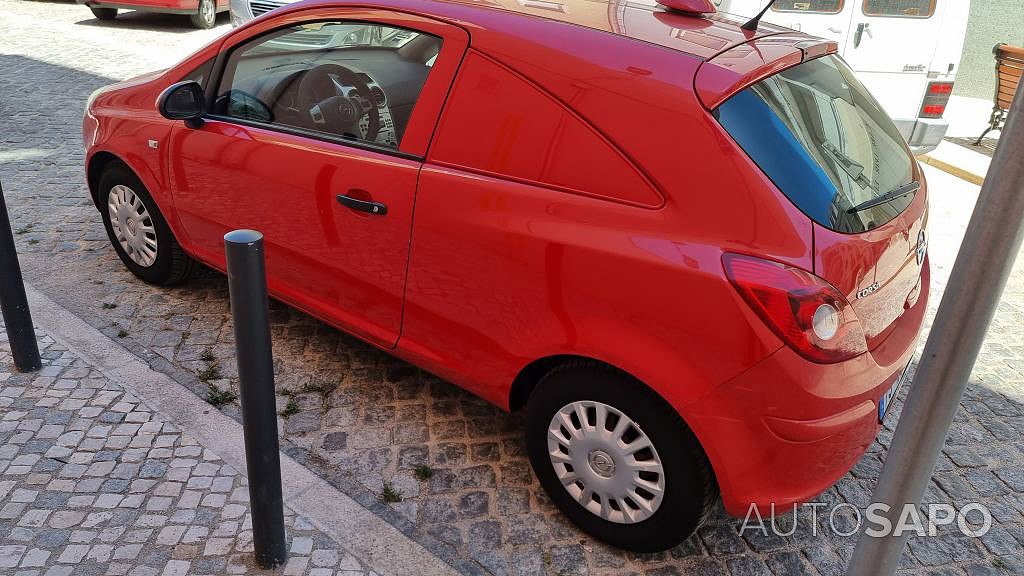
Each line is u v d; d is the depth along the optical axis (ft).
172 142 12.14
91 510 9.01
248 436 7.62
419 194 9.28
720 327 7.39
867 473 10.75
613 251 7.86
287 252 11.10
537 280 8.44
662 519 8.50
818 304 7.20
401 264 9.73
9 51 31.48
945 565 9.35
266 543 8.21
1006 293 16.94
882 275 8.07
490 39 9.00
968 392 12.94
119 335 12.53
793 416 7.45
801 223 7.36
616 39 8.53
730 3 22.68
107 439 10.15
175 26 40.45
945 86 22.99
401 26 9.77
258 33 11.34
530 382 9.53
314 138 10.51
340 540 8.86
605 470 8.71
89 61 30.73
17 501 9.07
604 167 8.08
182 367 11.87
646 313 7.75
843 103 9.03
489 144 8.85
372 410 11.24
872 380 7.92
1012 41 37.27
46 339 12.20
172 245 13.32
